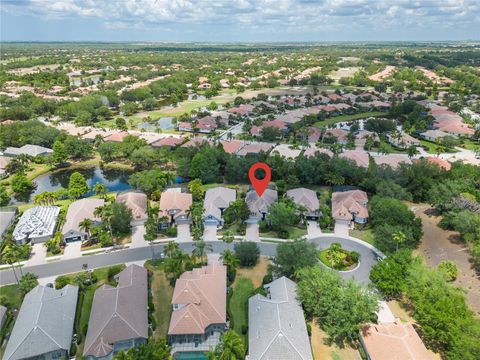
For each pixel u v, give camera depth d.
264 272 88.12
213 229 107.50
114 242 100.56
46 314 68.38
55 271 89.62
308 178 133.50
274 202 113.44
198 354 66.56
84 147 167.50
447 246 94.56
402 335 64.56
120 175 158.25
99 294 74.94
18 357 61.88
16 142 177.75
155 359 55.66
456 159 161.00
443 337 63.03
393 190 116.19
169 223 109.12
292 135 195.25
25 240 101.44
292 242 86.62
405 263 80.06
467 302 75.44
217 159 146.38
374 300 69.06
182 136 194.75
